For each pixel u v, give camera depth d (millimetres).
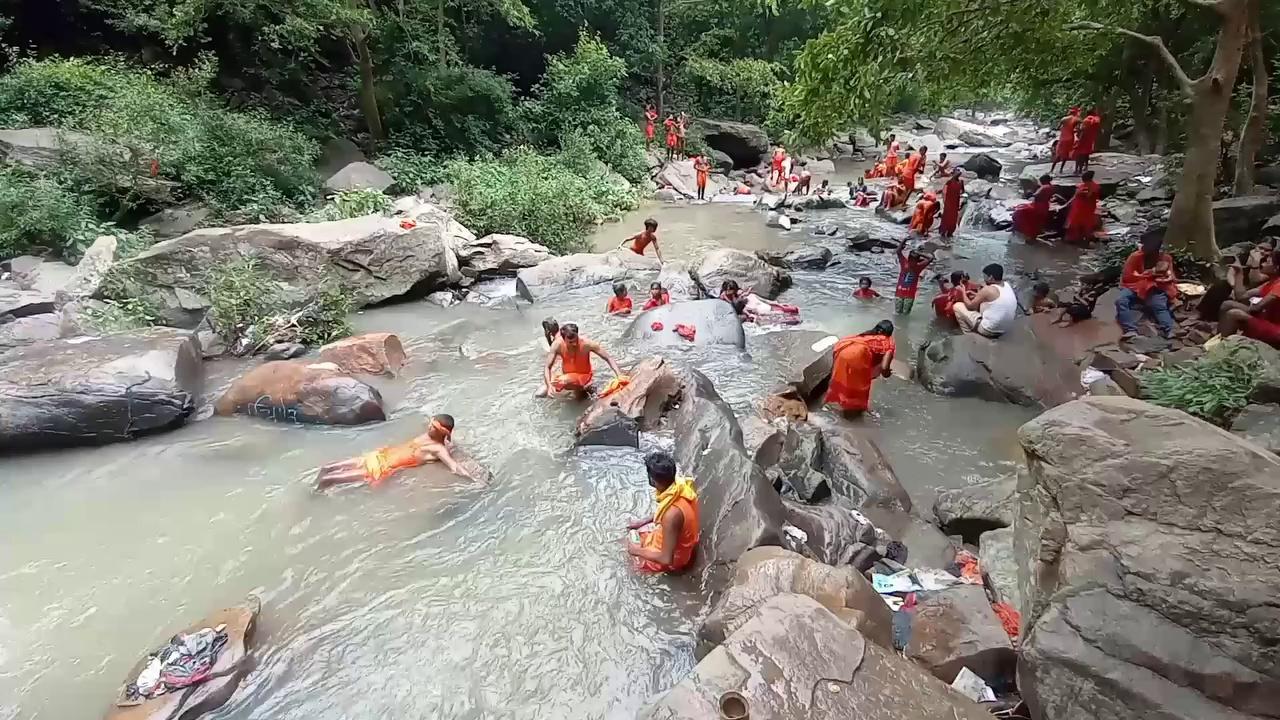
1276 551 3137
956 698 3420
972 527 5797
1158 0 12953
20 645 4715
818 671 3512
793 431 6996
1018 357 8445
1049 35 11211
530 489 6445
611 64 23141
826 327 10688
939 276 12539
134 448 7145
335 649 4695
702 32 30531
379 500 6258
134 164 12172
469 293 12438
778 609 3859
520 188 16125
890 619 4508
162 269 10383
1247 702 2934
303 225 11492
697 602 5074
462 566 5477
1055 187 17656
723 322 9930
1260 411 5914
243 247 10727
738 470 5918
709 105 29938
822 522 5652
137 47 17469
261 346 9461
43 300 9336
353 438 7391
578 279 12539
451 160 19125
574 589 5223
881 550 5566
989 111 42188
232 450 7129
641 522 5863
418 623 4914
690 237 16891
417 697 4340
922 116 37281
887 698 3393
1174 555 3244
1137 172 18891
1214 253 10984
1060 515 3641
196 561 5523
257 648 4684
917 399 8297
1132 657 3105
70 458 6949
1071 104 23859
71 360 7523
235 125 14000
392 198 15906
